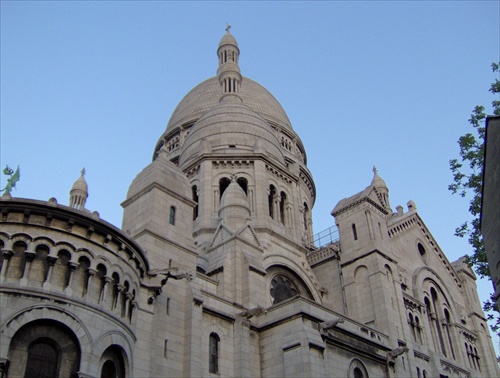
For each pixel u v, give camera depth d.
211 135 59.66
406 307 49.88
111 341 28.44
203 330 36.19
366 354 40.91
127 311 30.48
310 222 68.31
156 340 32.34
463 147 39.34
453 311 57.38
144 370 30.72
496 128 18.62
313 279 51.38
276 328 38.41
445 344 53.91
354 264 49.91
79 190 67.00
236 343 37.56
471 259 37.81
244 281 42.22
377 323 45.78
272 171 57.69
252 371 37.22
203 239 51.00
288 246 52.28
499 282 20.00
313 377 34.78
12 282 26.17
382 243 50.34
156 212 37.78
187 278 36.31
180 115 81.44
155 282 33.56
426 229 60.94
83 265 28.72
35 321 25.94
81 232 29.09
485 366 57.50
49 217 28.19
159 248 36.41
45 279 27.02
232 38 76.81
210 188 54.78
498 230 19.62
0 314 25.16
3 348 24.52
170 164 41.59
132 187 40.72
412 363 45.31
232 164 56.44
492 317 36.47
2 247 26.92
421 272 55.97
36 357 25.72
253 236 46.38
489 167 19.64
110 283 29.61
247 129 60.06
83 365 26.41
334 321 37.66
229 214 48.19
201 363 34.44
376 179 74.88
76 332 26.83
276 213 55.06
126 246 31.09
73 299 27.25
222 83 70.69
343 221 52.84
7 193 30.30
